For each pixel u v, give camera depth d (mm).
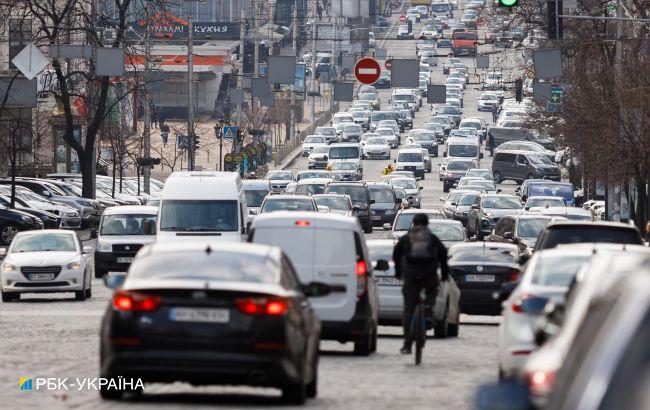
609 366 12344
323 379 42625
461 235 105500
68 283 83750
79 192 177875
